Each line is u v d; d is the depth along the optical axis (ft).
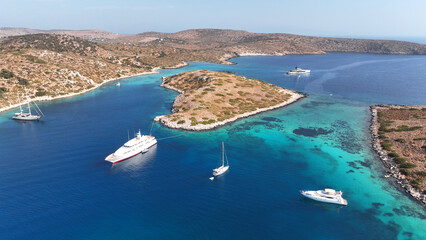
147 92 586.45
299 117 404.16
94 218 173.17
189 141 307.17
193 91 492.54
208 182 218.79
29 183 213.66
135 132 332.39
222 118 379.14
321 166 247.50
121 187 210.18
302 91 597.11
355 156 268.82
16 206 184.14
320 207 187.32
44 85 536.83
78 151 275.39
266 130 346.33
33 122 371.76
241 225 168.55
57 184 212.84
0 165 243.19
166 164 250.16
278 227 167.02
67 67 650.43
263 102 468.75
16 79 517.14
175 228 164.76
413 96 540.11
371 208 185.98
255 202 192.34
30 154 266.98
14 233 158.81
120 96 545.03
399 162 244.01
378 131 334.65
